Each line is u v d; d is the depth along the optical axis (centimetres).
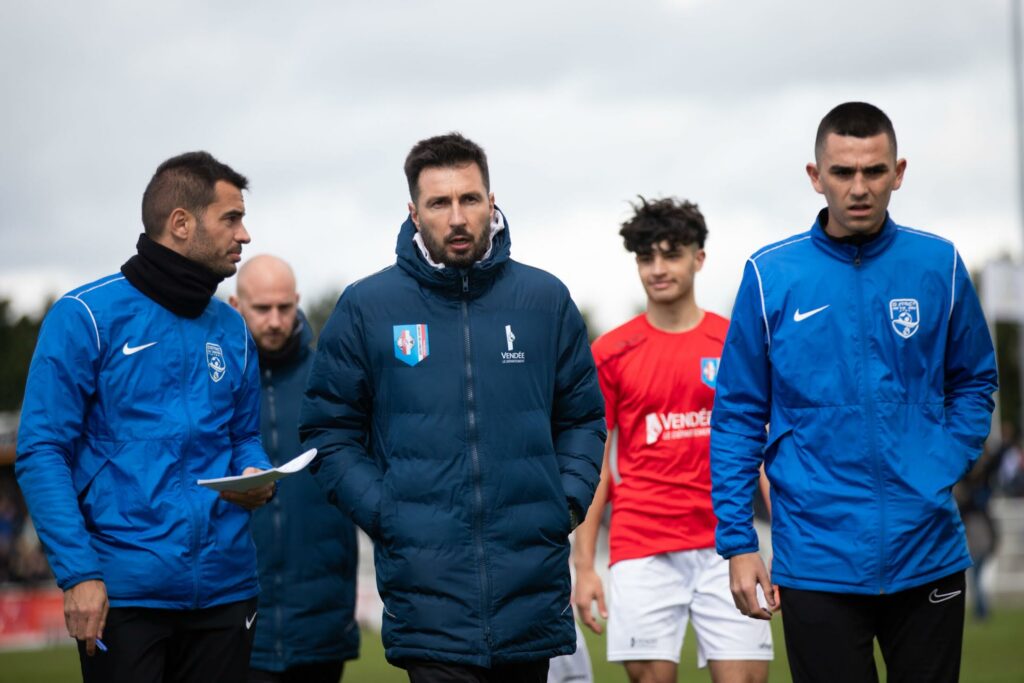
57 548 877
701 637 1281
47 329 925
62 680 2588
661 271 1283
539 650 938
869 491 907
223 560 939
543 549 948
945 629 914
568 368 1007
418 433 945
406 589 930
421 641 923
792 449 933
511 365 962
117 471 923
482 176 962
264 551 1252
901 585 898
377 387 970
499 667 959
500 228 980
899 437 912
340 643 1277
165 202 952
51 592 4359
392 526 936
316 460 989
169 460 932
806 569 912
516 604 931
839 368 920
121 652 909
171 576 913
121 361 931
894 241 934
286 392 1294
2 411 11019
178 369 950
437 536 930
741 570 952
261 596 1252
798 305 934
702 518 1282
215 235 959
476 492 936
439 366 955
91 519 920
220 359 977
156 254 949
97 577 877
